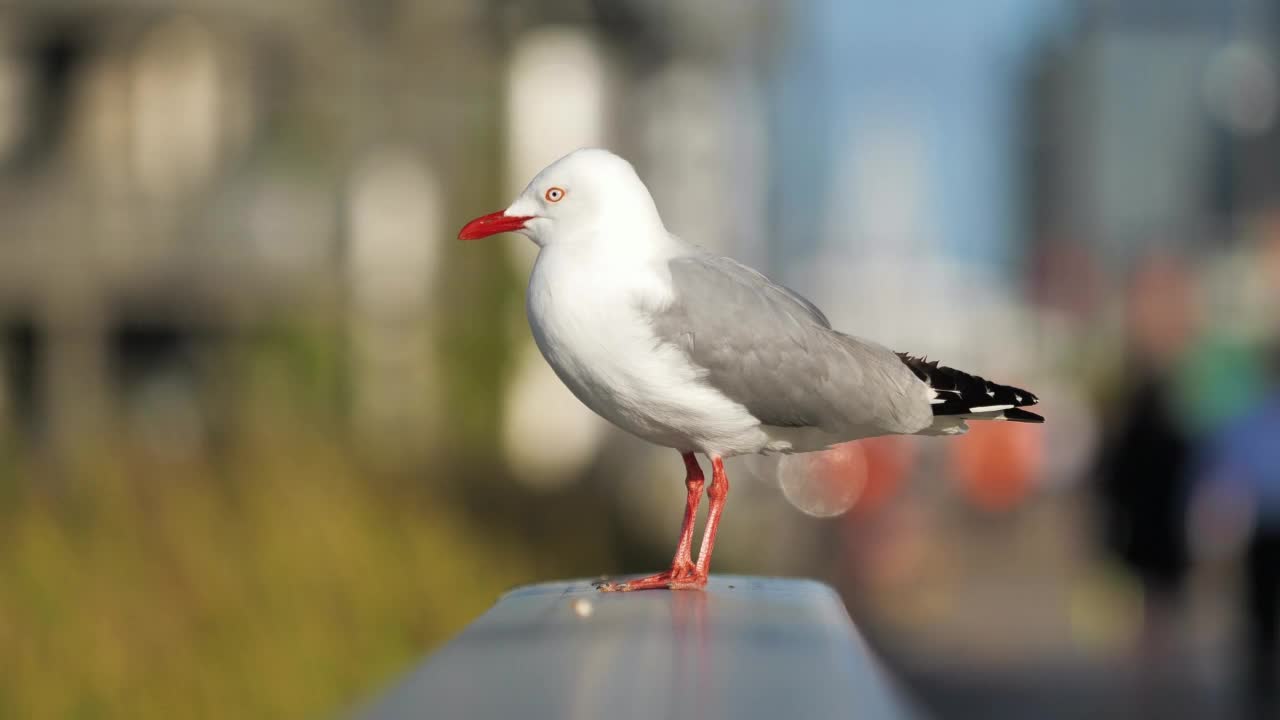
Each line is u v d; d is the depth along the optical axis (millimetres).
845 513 19453
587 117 22469
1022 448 27000
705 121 27438
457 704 2092
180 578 9367
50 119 20922
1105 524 11469
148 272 20750
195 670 8859
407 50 21797
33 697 8359
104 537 9438
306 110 21359
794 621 2934
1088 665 13844
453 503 12523
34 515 9312
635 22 23844
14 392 20641
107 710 8508
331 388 17797
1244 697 10984
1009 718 11477
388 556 10406
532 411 19719
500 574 11375
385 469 12078
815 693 2150
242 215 20984
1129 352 11188
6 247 20688
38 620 8680
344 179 21406
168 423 20531
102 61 20938
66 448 10523
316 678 9219
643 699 2123
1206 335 11812
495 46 22203
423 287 21141
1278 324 11820
